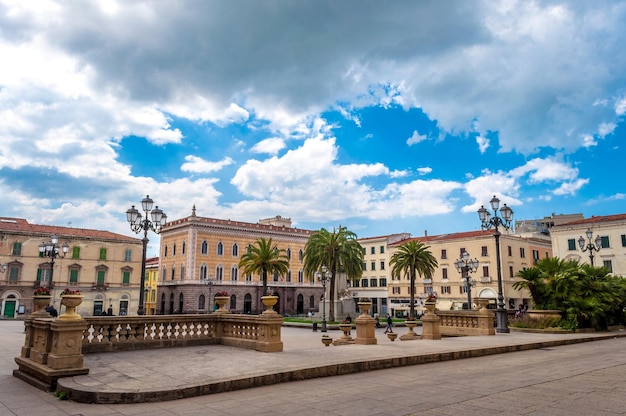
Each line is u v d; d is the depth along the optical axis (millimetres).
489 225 26438
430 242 79375
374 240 89875
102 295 73000
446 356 14586
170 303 84250
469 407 8016
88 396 8680
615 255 59031
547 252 81062
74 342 10438
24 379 10812
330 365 11562
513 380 10750
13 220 72125
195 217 81688
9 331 27844
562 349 18547
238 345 15984
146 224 22797
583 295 27406
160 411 7977
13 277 66438
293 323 47250
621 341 22750
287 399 8828
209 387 9375
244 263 61281
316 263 54438
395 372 12078
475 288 71875
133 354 14000
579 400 8508
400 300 82812
